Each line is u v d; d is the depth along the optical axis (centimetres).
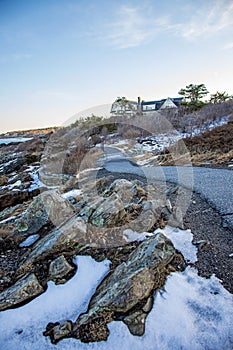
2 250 305
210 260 266
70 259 264
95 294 214
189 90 2608
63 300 213
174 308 198
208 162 838
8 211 477
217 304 204
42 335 181
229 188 516
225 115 1497
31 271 251
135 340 174
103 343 172
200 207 424
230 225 344
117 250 275
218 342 172
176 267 251
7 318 197
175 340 174
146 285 206
